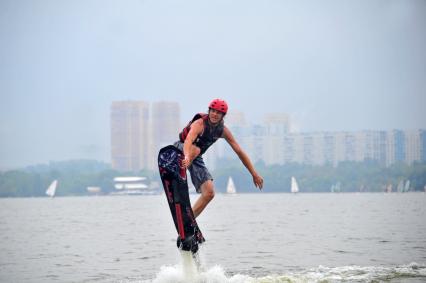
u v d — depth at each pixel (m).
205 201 25.30
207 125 24.25
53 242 45.56
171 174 23.56
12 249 40.06
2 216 105.19
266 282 23.41
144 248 39.53
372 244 39.12
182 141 24.62
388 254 33.22
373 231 50.84
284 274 26.00
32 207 173.25
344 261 30.55
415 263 28.38
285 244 40.78
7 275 27.88
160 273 24.80
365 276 24.67
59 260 33.41
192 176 25.56
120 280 25.81
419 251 34.47
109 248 39.97
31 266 30.97
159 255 35.16
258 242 42.66
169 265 30.50
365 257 32.06
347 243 40.31
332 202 175.62
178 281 23.53
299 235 48.53
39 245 43.09
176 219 23.64
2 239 48.97
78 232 57.22
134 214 108.12
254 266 29.27
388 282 23.28
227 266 29.42
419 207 118.62
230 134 25.03
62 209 148.62
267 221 73.00
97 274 27.75
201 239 24.02
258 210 118.12
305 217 82.69
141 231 57.25
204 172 25.42
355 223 64.00
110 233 55.00
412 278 24.14
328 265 29.03
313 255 33.56
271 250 36.81
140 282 25.00
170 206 23.77
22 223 77.81
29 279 26.70
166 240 45.91
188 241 23.52
